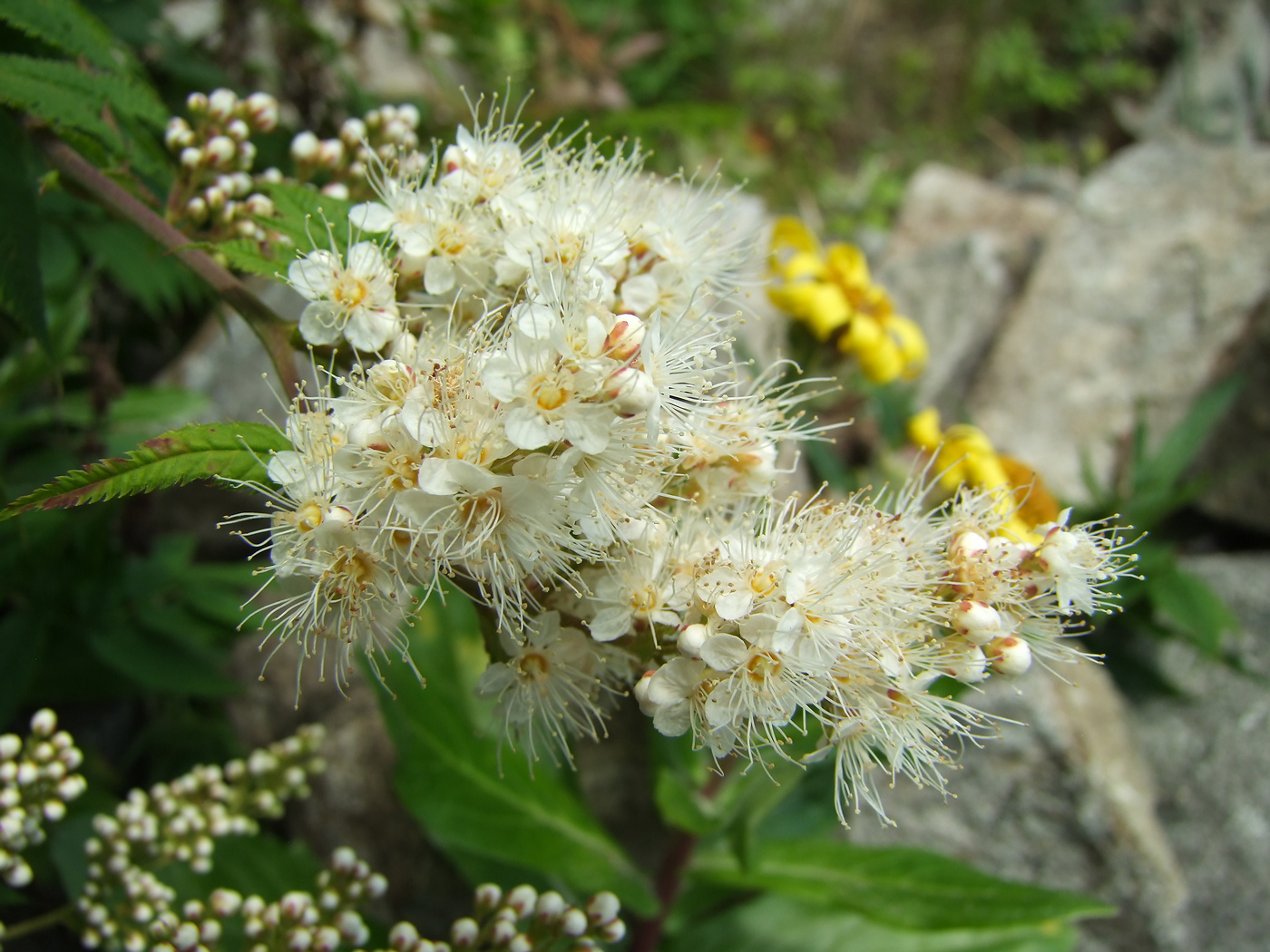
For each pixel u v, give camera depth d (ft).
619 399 0.32
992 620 0.37
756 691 0.36
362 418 0.34
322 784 0.67
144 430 0.70
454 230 0.39
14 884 0.50
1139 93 1.65
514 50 0.98
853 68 1.69
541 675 0.38
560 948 0.46
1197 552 0.96
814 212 1.43
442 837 0.50
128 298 0.84
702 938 0.59
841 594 0.36
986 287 1.09
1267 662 0.81
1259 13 1.63
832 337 0.73
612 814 0.66
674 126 0.93
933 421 0.76
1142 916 0.67
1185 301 1.00
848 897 0.51
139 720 0.72
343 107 0.76
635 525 0.36
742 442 0.39
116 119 0.49
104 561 0.59
